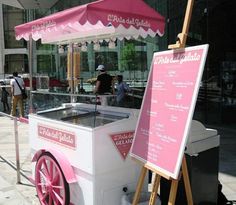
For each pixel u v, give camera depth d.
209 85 11.03
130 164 4.09
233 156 7.21
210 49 10.88
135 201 3.62
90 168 3.86
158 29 5.18
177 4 12.26
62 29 4.69
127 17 4.71
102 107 4.93
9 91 17.83
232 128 10.38
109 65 14.66
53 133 4.52
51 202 4.46
